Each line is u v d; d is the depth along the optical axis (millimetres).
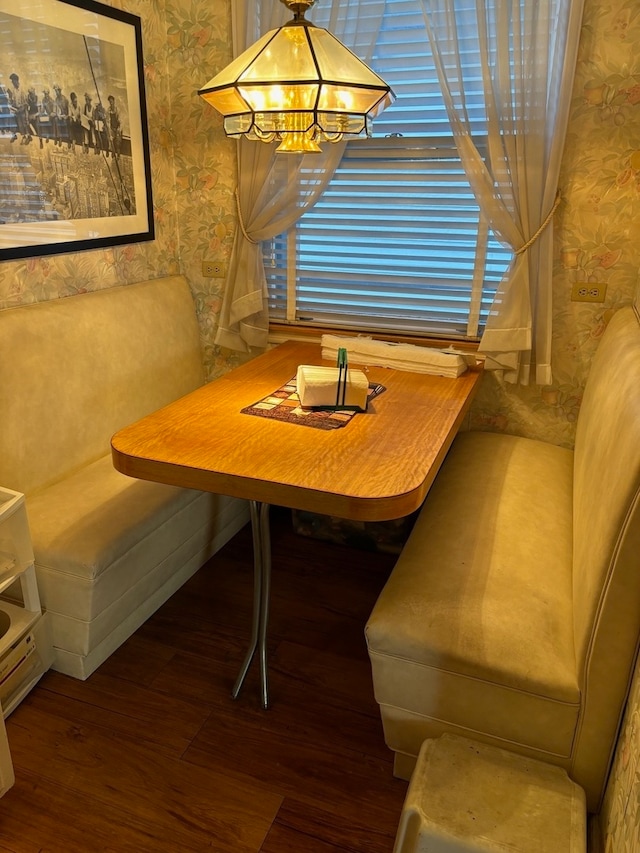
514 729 1475
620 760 1336
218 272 2893
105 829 1514
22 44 2002
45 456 2137
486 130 2256
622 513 1273
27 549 1746
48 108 2139
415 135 2398
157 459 1540
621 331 1995
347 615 2295
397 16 2271
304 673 2020
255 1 2387
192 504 2316
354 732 1813
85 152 2328
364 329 2707
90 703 1874
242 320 2785
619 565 1271
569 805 1322
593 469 1692
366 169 2508
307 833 1524
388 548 2664
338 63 1480
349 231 2619
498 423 2602
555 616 1543
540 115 2123
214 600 2350
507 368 2398
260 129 1546
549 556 1771
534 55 2070
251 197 2596
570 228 2273
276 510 2984
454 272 2527
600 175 2189
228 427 1756
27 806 1562
